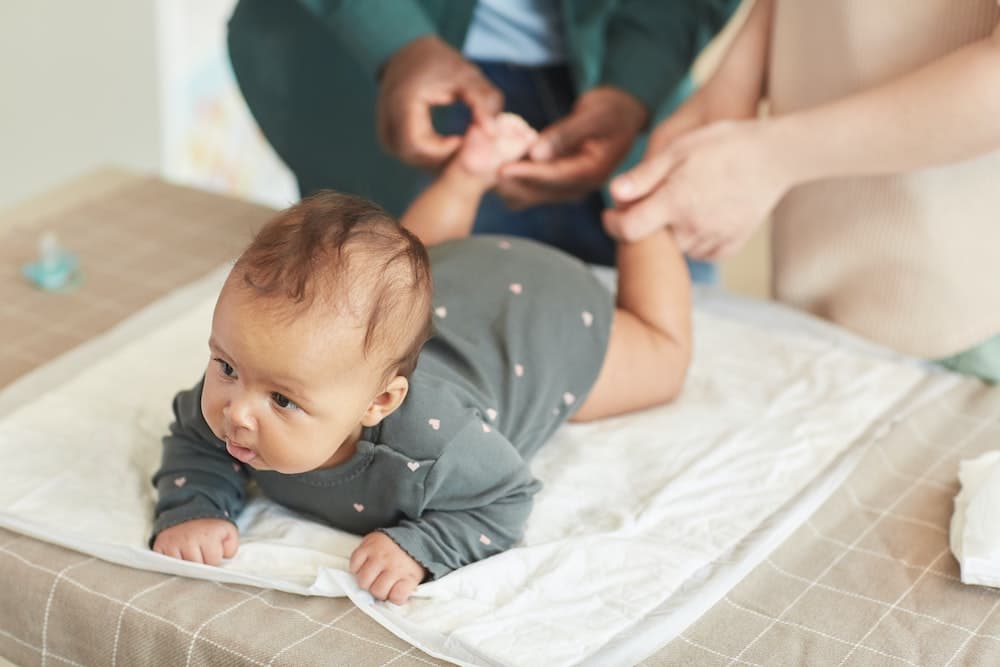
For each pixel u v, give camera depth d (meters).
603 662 0.92
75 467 1.15
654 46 1.62
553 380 1.19
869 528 1.12
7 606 1.02
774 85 1.37
